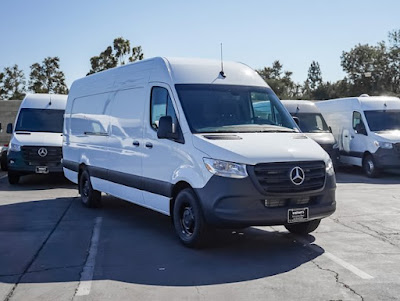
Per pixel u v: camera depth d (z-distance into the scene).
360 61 63.31
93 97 10.38
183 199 6.93
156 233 7.96
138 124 8.21
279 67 88.00
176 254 6.65
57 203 11.12
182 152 6.94
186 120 7.03
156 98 7.78
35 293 5.18
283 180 6.34
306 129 16.89
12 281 5.57
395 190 12.91
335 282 5.44
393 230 8.04
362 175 16.86
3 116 23.33
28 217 9.40
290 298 4.96
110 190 9.40
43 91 48.31
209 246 7.03
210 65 7.96
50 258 6.50
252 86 7.95
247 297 5.00
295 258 6.42
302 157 6.53
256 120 7.52
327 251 6.75
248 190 6.20
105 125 9.59
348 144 17.45
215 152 6.41
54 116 15.34
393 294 5.05
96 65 38.97
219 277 5.64
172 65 7.70
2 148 18.20
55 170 14.09
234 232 7.95
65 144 12.02
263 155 6.35
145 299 4.97
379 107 16.80
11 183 14.59
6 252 6.81
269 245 7.11
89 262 6.29
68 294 5.13
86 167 10.55
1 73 52.88
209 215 6.39
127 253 6.72
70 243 7.31
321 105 19.75
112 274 5.78
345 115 17.80
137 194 8.31
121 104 8.95
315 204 6.64
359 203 10.71
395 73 59.66
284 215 6.35
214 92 7.52
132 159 8.38
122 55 39.16
